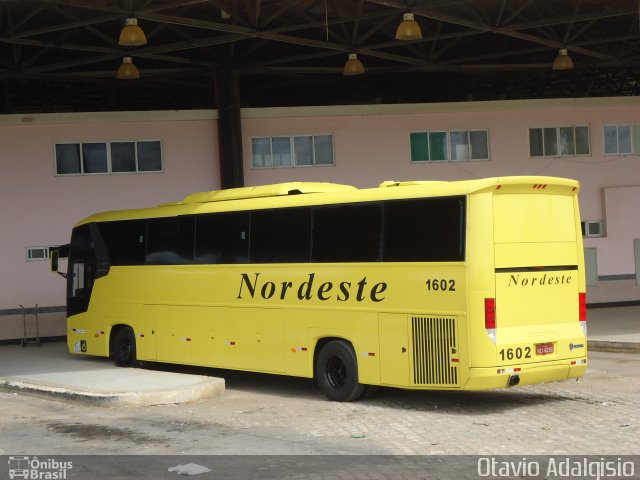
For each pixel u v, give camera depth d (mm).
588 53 28984
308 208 14766
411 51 29766
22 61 29984
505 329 12414
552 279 13008
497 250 12430
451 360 12484
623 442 10281
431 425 11844
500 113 29328
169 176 27328
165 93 36969
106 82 32156
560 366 13000
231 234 16281
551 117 29812
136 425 12594
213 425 12445
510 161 29391
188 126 27516
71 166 26766
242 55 27609
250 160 27672
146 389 14727
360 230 13891
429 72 35031
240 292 16000
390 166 28438
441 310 12617
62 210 26656
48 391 15383
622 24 28906
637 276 30656
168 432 11961
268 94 37969
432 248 12812
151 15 21047
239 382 17188
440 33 29188
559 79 38219
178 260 17531
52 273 26531
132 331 18906
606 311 29062
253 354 15703
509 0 24859
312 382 16953
